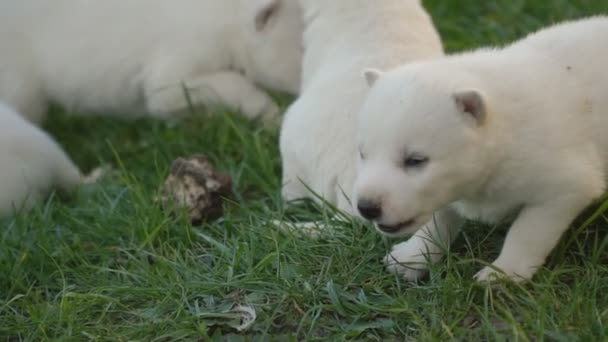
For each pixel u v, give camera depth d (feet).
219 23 28.48
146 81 29.09
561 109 17.22
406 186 16.33
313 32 23.66
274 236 19.54
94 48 29.09
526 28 28.91
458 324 16.90
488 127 16.51
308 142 21.34
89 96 29.71
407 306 17.21
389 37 22.07
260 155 24.18
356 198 16.52
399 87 16.66
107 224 21.74
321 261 19.20
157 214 21.52
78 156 28.73
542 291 17.21
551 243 17.25
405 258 18.57
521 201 17.33
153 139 27.14
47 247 20.86
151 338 17.63
